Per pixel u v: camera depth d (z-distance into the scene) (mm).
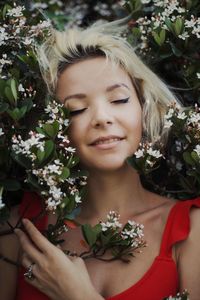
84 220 1841
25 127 1682
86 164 1738
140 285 1693
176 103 1839
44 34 1937
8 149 1671
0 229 1836
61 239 1783
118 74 1770
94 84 1730
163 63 2111
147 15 2219
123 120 1717
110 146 1698
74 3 2721
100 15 2697
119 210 1826
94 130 1698
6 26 1893
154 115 1852
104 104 1721
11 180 1675
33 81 1835
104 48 1792
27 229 1622
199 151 1729
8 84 1647
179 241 1749
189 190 1891
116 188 1806
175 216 1777
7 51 1936
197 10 2066
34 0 2279
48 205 1533
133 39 2094
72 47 1802
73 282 1604
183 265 1738
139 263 1724
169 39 2008
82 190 1639
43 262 1614
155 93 1860
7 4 2059
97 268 1739
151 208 1845
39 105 1783
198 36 1934
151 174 2066
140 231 1646
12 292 1844
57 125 1621
